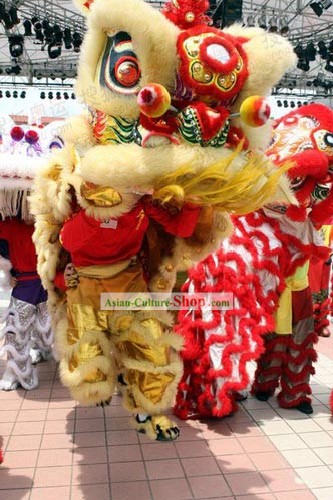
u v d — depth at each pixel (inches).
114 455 102.0
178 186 65.4
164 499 88.1
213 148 67.3
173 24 68.9
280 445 107.3
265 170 70.7
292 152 105.3
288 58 71.6
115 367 85.4
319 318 177.2
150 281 93.1
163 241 92.4
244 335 108.3
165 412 120.3
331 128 108.9
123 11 64.2
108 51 69.8
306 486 93.0
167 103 61.9
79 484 92.0
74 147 77.8
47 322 139.4
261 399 129.0
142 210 80.9
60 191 76.3
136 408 85.4
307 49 434.0
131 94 68.1
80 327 84.1
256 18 449.1
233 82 67.6
